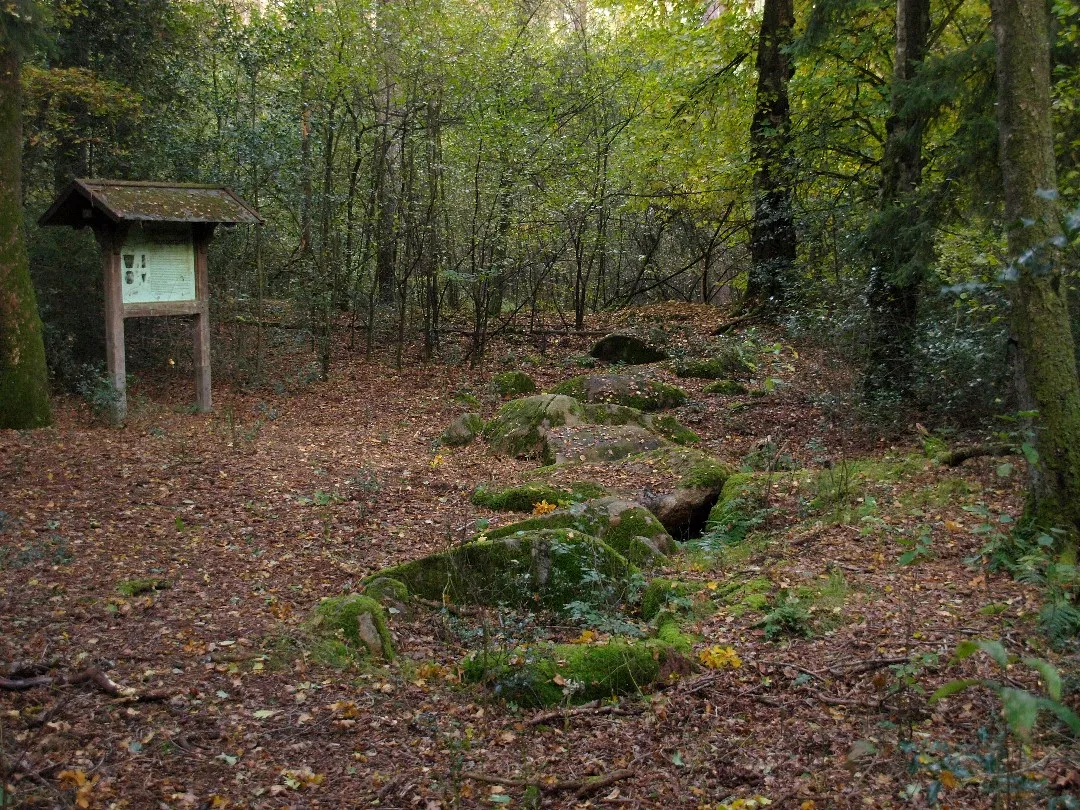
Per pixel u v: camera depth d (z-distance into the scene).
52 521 7.25
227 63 16.11
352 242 17.66
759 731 4.43
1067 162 8.75
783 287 16.17
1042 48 5.81
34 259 14.05
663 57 18.70
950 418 10.01
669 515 8.50
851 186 14.43
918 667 4.76
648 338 16.25
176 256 12.12
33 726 4.19
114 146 14.98
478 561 6.37
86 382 13.02
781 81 16.62
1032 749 3.87
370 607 5.58
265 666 5.00
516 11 19.28
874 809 3.61
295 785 3.96
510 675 4.94
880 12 14.08
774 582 6.33
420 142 16.45
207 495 8.32
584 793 4.00
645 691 4.95
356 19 15.13
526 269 19.88
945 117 11.07
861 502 7.89
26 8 10.85
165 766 4.01
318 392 14.63
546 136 16.94
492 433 11.24
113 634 5.24
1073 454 5.88
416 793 3.96
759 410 12.34
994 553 6.16
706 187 19.25
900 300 10.49
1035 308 5.93
